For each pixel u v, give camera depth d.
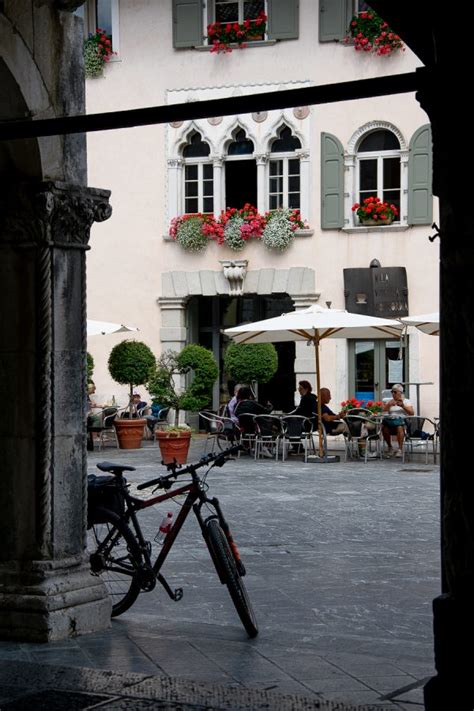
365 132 24.56
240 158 25.72
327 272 24.78
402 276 24.06
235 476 16.59
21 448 6.64
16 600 6.48
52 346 6.61
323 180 24.78
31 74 6.45
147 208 26.06
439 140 3.58
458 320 3.55
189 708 5.04
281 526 11.67
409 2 3.72
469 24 3.49
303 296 24.92
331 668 5.81
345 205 24.73
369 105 24.47
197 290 25.67
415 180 24.14
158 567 7.07
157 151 25.98
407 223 24.22
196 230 25.47
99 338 26.23
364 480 16.06
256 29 25.12
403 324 18.66
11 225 6.61
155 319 26.03
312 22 24.89
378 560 9.69
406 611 7.65
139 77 25.95
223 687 5.41
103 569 7.05
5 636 6.47
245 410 19.95
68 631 6.52
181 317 25.92
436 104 3.56
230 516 12.39
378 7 3.76
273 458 19.80
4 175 6.65
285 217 24.89
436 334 20.09
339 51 24.77
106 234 26.33
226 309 26.69
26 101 6.41
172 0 25.72
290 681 5.53
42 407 6.57
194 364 19.89
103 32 26.14
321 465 18.45
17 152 6.50
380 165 24.69
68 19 6.73
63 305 6.69
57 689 5.38
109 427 22.56
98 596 6.77
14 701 5.18
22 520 6.64
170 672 5.71
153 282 26.02
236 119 25.47
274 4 25.06
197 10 25.56
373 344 24.39
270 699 5.19
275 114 25.17
